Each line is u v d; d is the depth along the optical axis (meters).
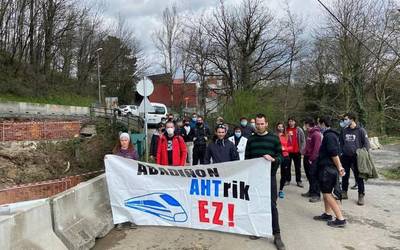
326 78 44.41
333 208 7.81
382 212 8.93
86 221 6.80
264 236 6.86
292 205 9.57
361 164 9.41
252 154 7.08
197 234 7.21
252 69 39.09
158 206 7.65
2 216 5.08
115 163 7.78
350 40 33.22
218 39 40.28
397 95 41.91
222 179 7.20
